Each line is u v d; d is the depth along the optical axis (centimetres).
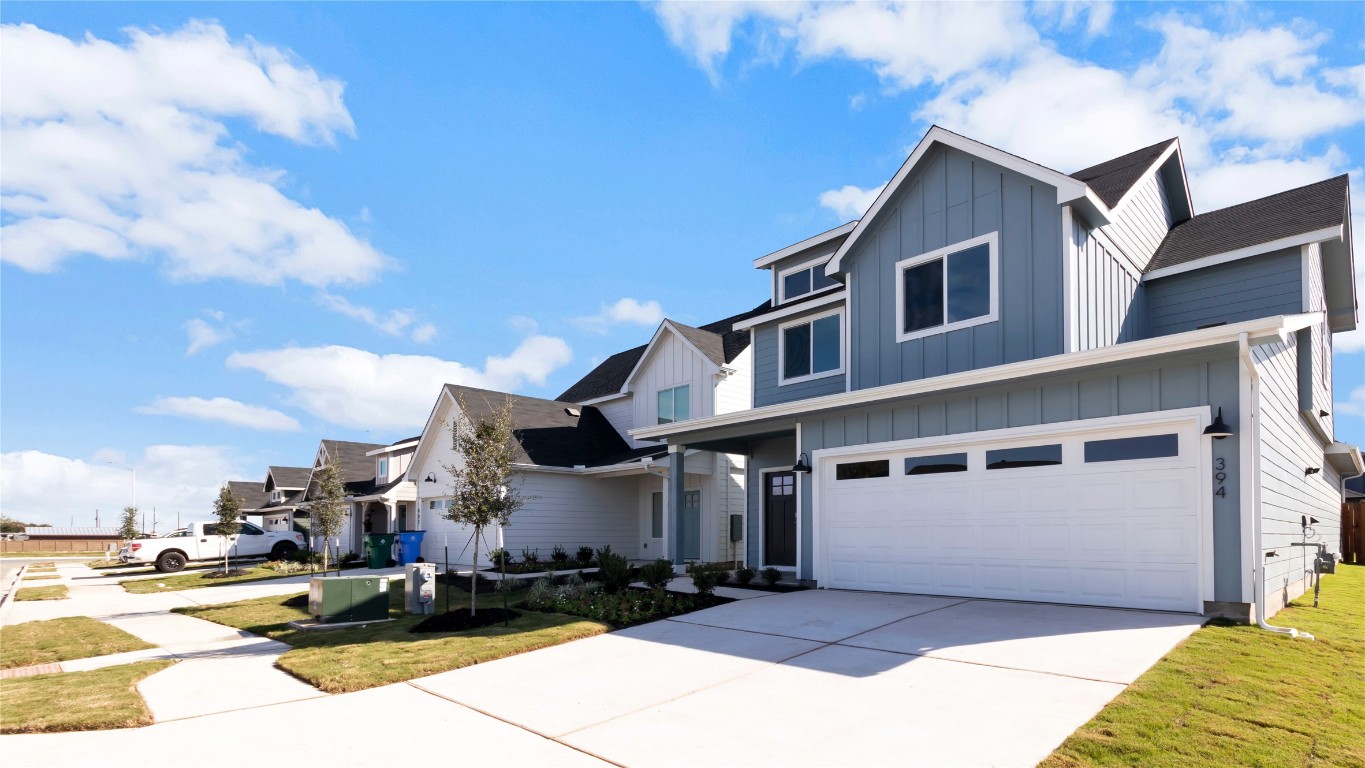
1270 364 938
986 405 1075
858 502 1235
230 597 1606
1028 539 1012
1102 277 1157
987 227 1166
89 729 566
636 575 1698
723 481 2002
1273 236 1197
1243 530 827
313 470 3284
